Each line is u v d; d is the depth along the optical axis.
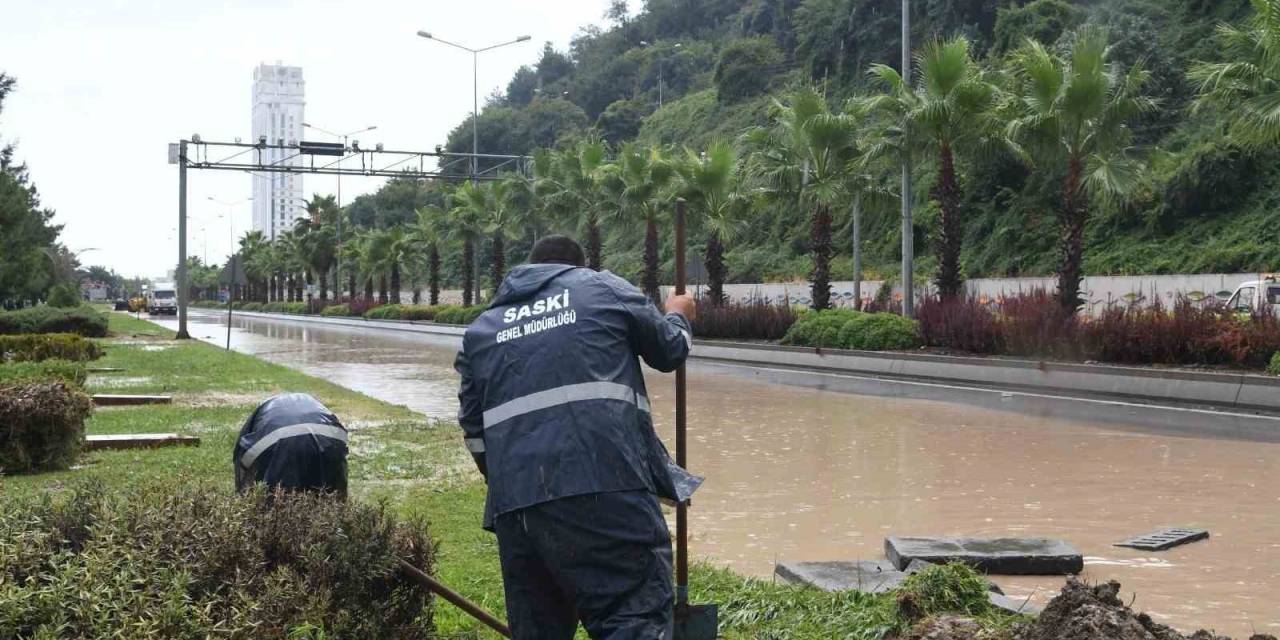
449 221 60.62
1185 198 42.81
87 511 4.14
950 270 26.31
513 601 3.49
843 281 54.03
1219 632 5.41
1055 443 12.72
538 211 50.81
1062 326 21.05
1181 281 38.03
